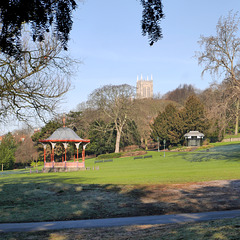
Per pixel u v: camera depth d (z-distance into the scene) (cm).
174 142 9038
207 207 1460
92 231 1089
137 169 4053
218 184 2080
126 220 1279
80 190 2080
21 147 8694
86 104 7919
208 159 5162
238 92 3809
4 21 389
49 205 1681
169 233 884
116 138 8444
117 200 1742
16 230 1156
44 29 418
